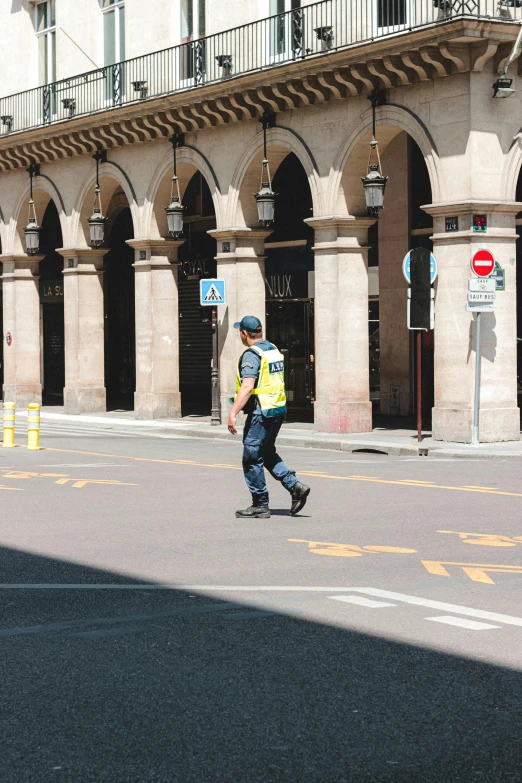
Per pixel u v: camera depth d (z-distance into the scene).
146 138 67.94
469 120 49.19
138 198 69.56
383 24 54.00
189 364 79.00
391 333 65.00
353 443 50.72
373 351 66.19
